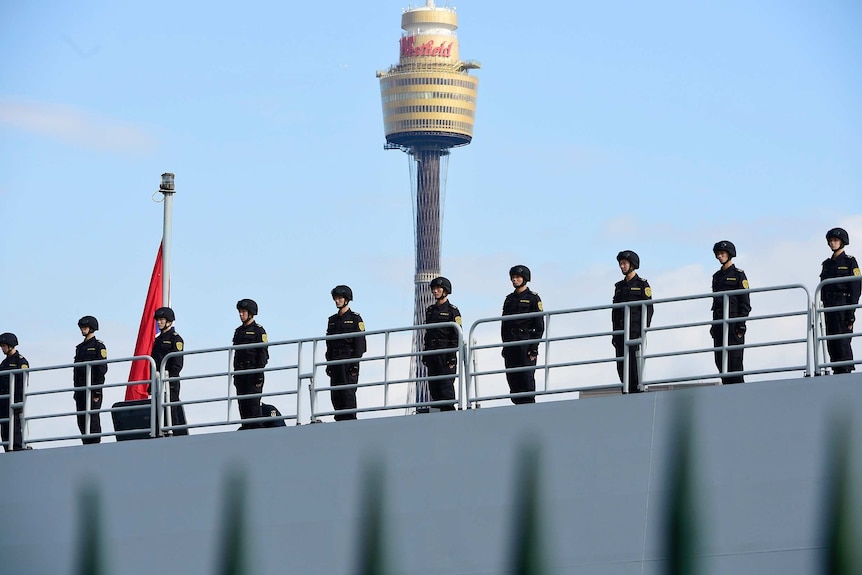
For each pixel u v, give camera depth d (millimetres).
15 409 96875
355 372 85500
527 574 76688
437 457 79750
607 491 75438
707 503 73312
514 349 81625
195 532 85688
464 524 78438
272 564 83250
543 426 77625
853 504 70312
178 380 88188
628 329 76812
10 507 91562
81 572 88688
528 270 82438
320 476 82625
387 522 80438
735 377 77812
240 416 89250
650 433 75062
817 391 71875
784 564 71188
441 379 80500
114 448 89125
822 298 77438
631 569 74312
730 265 78500
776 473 72000
